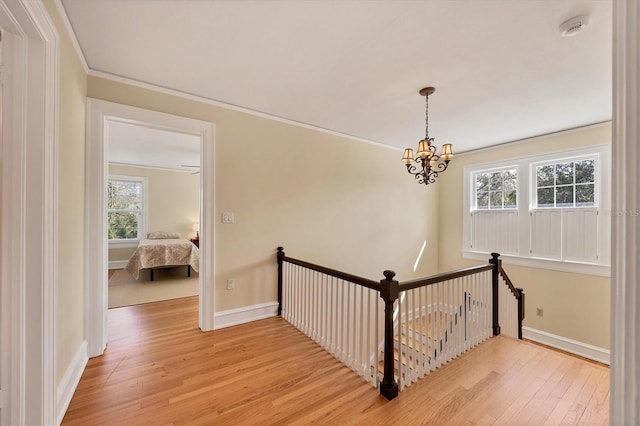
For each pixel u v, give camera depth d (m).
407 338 2.02
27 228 1.31
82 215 2.13
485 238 4.65
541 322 3.93
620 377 0.65
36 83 1.33
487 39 1.86
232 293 2.97
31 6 1.17
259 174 3.16
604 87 2.51
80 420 1.58
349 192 4.02
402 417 1.66
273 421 1.60
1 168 1.28
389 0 1.54
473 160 4.80
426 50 2.00
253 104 2.96
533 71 2.25
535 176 4.08
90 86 2.26
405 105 2.95
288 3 1.57
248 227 3.08
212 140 2.84
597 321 3.46
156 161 6.19
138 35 1.85
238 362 2.22
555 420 1.66
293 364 2.21
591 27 1.71
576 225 3.65
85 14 1.65
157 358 2.26
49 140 1.38
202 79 2.44
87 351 2.18
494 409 1.74
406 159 2.85
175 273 5.63
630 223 0.63
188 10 1.62
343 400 1.80
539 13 1.61
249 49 2.00
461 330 2.52
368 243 4.24
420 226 5.00
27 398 1.31
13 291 1.28
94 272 2.25
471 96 2.72
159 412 1.65
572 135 3.66
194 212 7.46
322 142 3.71
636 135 0.61
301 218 3.51
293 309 3.01
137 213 6.82
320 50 2.01
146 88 2.50
